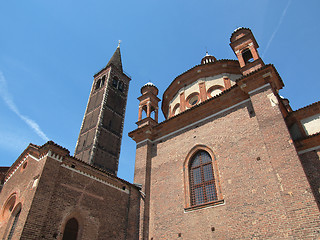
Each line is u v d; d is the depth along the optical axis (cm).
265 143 1616
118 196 1966
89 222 1678
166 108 3050
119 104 7000
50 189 1520
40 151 1675
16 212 1627
